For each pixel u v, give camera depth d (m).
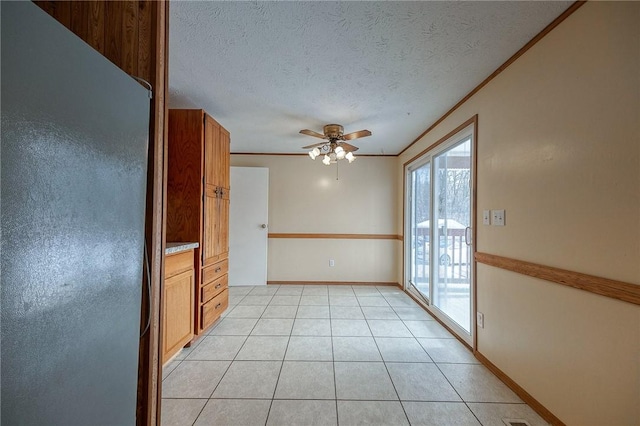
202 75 2.16
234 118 3.09
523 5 1.41
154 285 1.08
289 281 4.76
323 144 3.44
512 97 1.88
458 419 1.60
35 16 0.58
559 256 1.50
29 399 0.58
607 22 1.25
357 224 4.77
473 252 2.34
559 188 1.50
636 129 1.15
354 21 1.54
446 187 3.03
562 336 1.48
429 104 2.67
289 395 1.81
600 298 1.29
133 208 0.92
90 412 0.75
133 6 1.08
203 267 2.68
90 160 0.74
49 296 0.62
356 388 1.88
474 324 2.33
